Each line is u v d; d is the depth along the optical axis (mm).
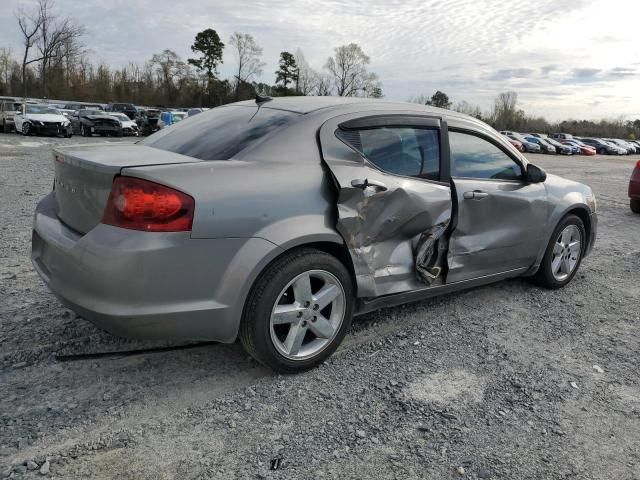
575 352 3631
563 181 4914
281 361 3010
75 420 2592
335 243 3123
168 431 2553
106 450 2393
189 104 75562
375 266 3350
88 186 2764
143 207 2535
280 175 2934
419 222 3500
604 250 6648
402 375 3188
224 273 2721
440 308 4289
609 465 2465
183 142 3318
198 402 2807
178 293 2629
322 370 3201
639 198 9633
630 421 2826
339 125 3256
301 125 3152
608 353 3641
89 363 3135
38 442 2412
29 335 3436
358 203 3150
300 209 2953
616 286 5145
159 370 3107
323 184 3082
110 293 2551
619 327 4113
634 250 6730
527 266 4527
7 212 6961
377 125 3410
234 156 2957
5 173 10836
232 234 2717
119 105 42406
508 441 2602
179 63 75312
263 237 2803
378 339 3664
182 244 2584
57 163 3092
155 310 2592
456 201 3711
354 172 3168
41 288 4250
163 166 2645
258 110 3490
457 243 3799
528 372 3307
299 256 2963
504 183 4133
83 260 2605
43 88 59594
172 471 2283
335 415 2746
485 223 3973
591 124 107125
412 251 3576
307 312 3057
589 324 4141
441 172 3689
